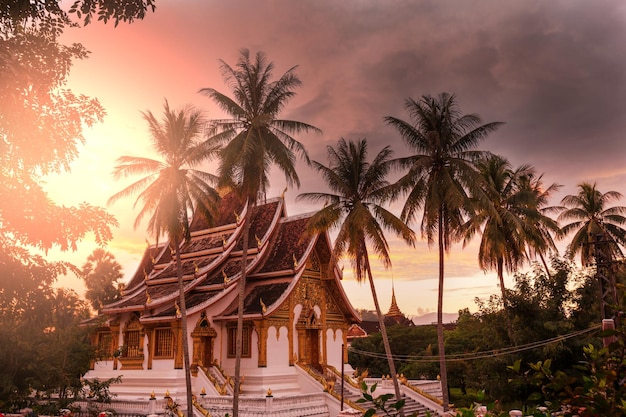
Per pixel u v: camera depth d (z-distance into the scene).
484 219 38.38
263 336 34.38
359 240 31.52
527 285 35.97
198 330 34.56
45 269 12.88
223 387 31.67
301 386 35.38
